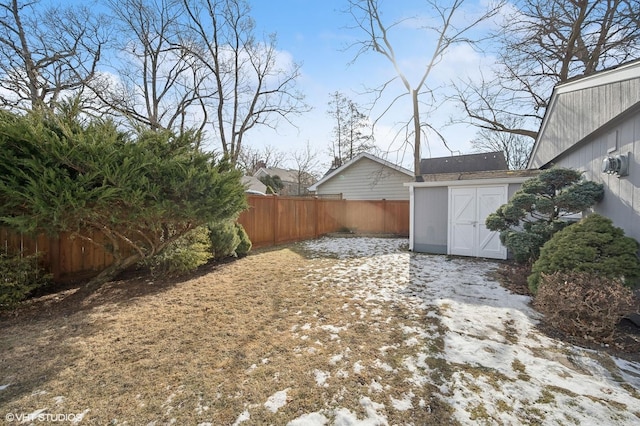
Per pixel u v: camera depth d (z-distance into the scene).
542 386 2.23
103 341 2.91
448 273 5.75
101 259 5.13
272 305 3.97
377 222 13.43
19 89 9.17
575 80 5.75
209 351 2.74
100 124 3.90
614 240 3.52
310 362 2.56
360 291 4.59
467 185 7.57
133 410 1.97
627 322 3.36
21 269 3.71
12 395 2.09
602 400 2.08
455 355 2.68
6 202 3.29
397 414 1.95
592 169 5.00
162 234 4.89
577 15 10.54
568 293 3.10
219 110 12.40
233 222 6.82
